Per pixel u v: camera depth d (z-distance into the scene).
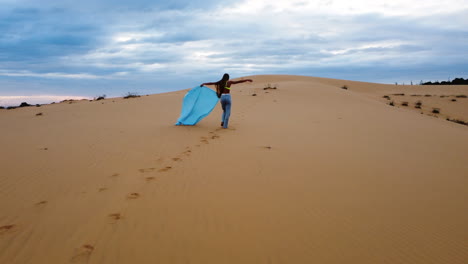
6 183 4.38
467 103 27.69
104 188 4.21
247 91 21.48
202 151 6.43
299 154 6.25
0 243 2.79
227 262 2.54
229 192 4.09
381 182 4.75
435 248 2.93
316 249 2.79
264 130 9.00
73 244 2.78
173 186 4.30
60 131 8.92
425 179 5.03
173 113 13.41
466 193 4.46
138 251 2.67
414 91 37.81
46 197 3.88
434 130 10.75
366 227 3.27
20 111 16.33
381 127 10.39
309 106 15.24
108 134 8.35
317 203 3.84
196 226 3.14
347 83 44.19
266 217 3.39
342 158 6.08
